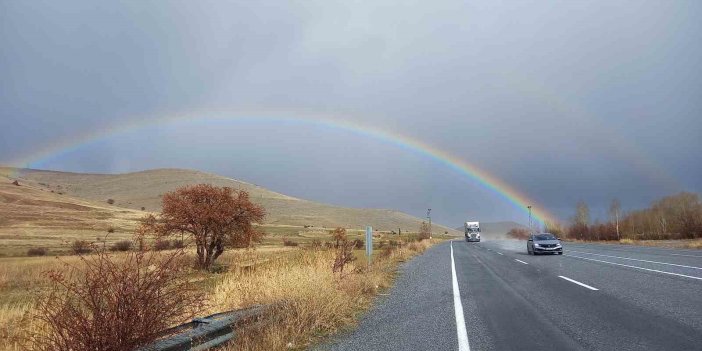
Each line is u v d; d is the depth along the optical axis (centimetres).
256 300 871
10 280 1916
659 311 863
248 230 2823
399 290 1325
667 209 6197
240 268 1561
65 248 5600
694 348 599
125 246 2662
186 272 612
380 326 807
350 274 1245
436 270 2027
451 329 770
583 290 1210
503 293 1218
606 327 742
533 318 848
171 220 2578
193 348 538
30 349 542
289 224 14412
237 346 584
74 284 485
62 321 455
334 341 696
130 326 463
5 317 806
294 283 905
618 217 6406
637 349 602
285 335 678
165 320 517
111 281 475
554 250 3045
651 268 1766
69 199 13288
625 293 1117
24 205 10888
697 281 1303
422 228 8525
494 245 5947
